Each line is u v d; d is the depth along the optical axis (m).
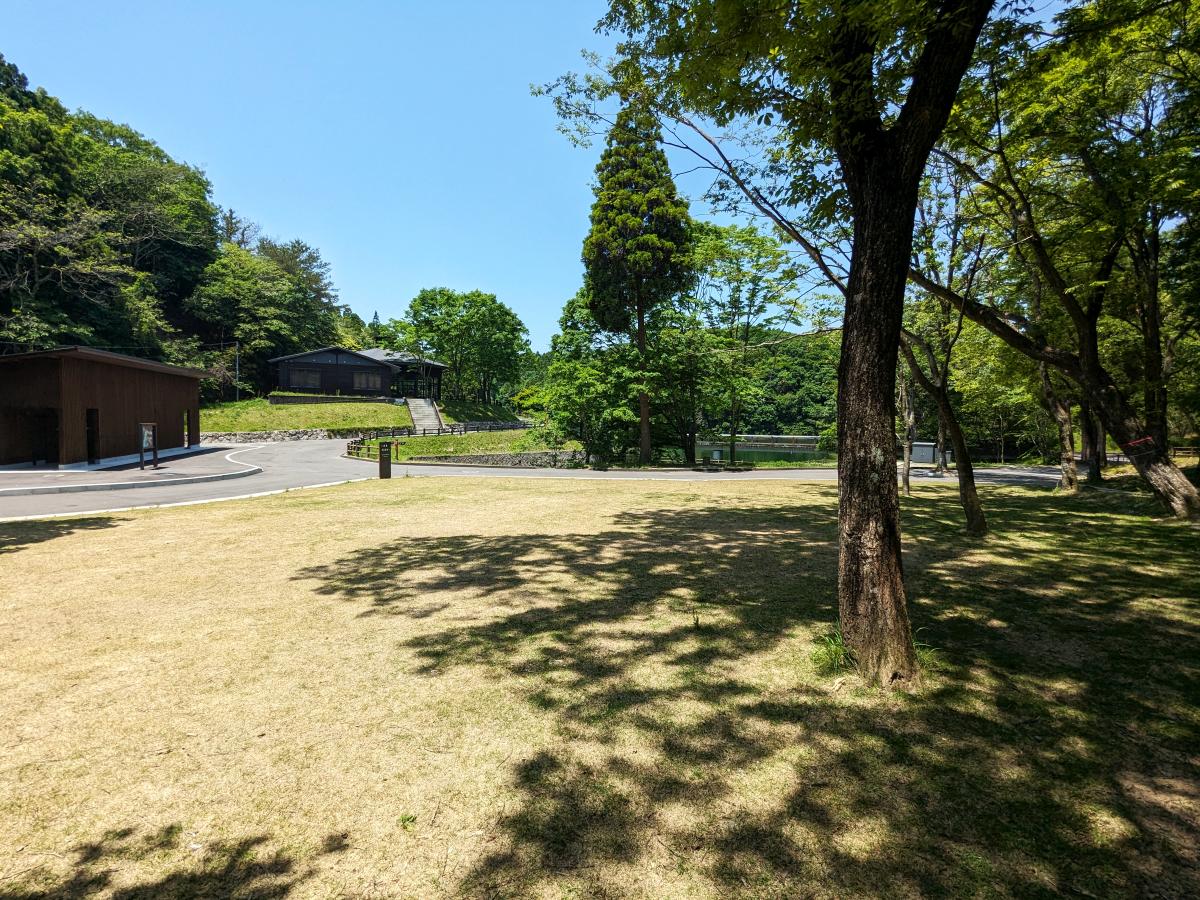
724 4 4.20
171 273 49.34
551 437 29.86
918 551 7.68
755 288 24.34
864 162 3.96
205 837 2.36
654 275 25.44
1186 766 2.87
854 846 2.32
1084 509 11.72
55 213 33.16
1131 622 4.89
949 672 3.91
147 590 5.84
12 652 4.23
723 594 5.72
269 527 9.46
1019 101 8.01
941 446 22.86
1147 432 10.39
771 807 2.56
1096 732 3.17
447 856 2.26
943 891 2.08
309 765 2.86
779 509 11.77
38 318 31.42
